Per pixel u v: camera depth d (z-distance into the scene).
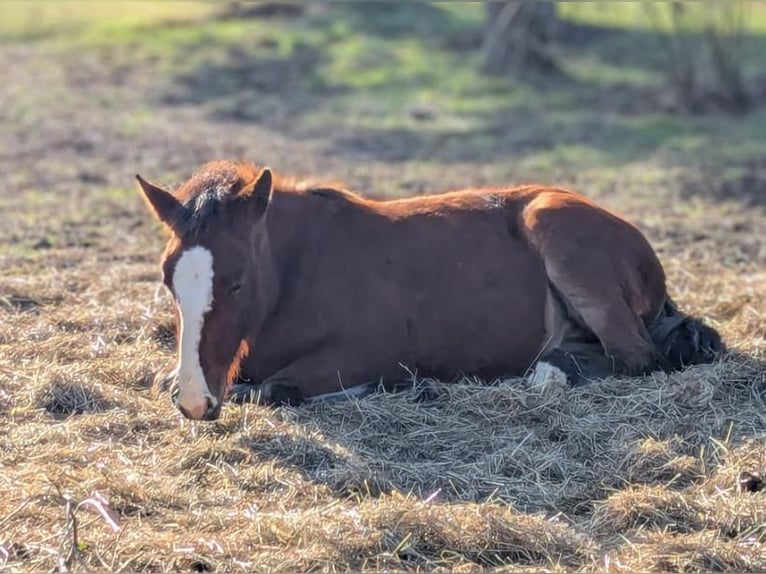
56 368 7.68
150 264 11.16
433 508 5.85
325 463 6.63
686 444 6.84
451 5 29.78
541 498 6.31
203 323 6.64
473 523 5.78
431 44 26.56
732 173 16.95
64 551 5.50
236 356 7.00
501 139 19.73
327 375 7.55
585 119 21.30
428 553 5.64
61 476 6.28
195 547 5.59
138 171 16.52
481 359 7.90
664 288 8.42
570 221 7.89
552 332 7.97
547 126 20.80
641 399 7.33
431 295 7.78
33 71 24.38
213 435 6.96
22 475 6.31
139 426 7.12
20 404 7.36
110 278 10.29
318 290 7.57
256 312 7.06
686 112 21.88
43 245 12.06
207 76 24.12
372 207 7.99
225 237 6.73
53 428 6.93
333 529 5.68
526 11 24.62
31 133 19.23
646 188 16.03
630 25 28.61
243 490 6.31
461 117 21.62
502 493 6.34
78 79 23.72
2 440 6.82
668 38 27.09
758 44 27.02
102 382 7.76
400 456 6.84
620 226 8.11
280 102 22.55
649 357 7.82
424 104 22.47
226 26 27.92
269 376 7.63
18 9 30.05
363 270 7.68
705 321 9.10
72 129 19.59
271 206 7.58
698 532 5.94
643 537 5.83
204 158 17.55
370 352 7.62
